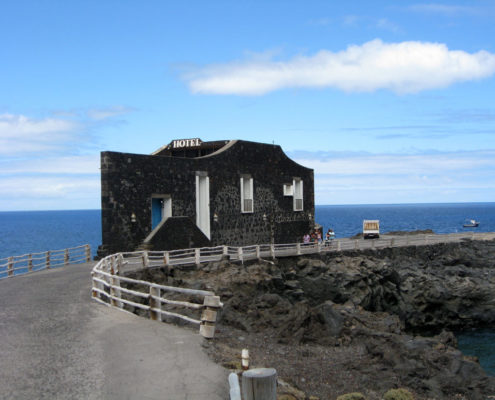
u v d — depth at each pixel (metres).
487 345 31.58
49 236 139.62
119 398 8.77
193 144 45.38
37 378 9.76
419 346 16.50
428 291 37.69
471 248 52.88
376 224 59.00
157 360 10.98
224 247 33.84
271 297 23.58
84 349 11.83
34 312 16.47
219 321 19.91
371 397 13.53
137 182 33.81
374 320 23.08
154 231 33.53
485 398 14.57
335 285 32.66
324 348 18.39
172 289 14.67
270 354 16.48
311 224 51.59
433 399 14.20
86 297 19.64
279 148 47.47
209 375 10.01
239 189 42.66
